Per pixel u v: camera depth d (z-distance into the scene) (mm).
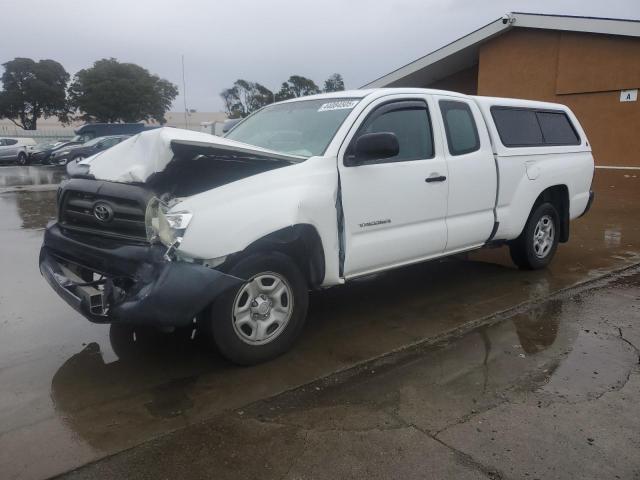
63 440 2969
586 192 6676
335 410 3268
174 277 3334
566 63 16172
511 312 4969
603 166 15891
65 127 65938
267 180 3770
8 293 5590
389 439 2957
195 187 3807
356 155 4074
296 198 3773
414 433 3012
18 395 3479
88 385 3607
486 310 5020
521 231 5805
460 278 6102
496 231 5461
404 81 21000
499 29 16938
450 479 2625
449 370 3793
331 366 3867
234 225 3494
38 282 5992
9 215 10898
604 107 15602
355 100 4512
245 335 3771
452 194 4902
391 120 4543
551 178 6000
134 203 3623
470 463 2744
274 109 5250
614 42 15070
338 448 2881
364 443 2922
